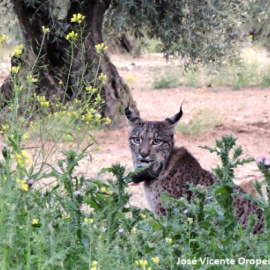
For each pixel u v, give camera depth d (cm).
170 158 1115
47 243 694
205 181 1091
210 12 1969
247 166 1634
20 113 1703
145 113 2388
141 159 1112
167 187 1104
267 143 1878
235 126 2081
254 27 3294
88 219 752
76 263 714
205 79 3027
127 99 2017
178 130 1972
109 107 1953
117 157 1673
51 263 639
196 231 768
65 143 1579
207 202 962
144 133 1126
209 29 2014
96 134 1861
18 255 670
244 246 740
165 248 742
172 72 3120
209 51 2038
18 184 667
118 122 1958
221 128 2050
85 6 1953
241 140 1905
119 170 796
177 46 2028
